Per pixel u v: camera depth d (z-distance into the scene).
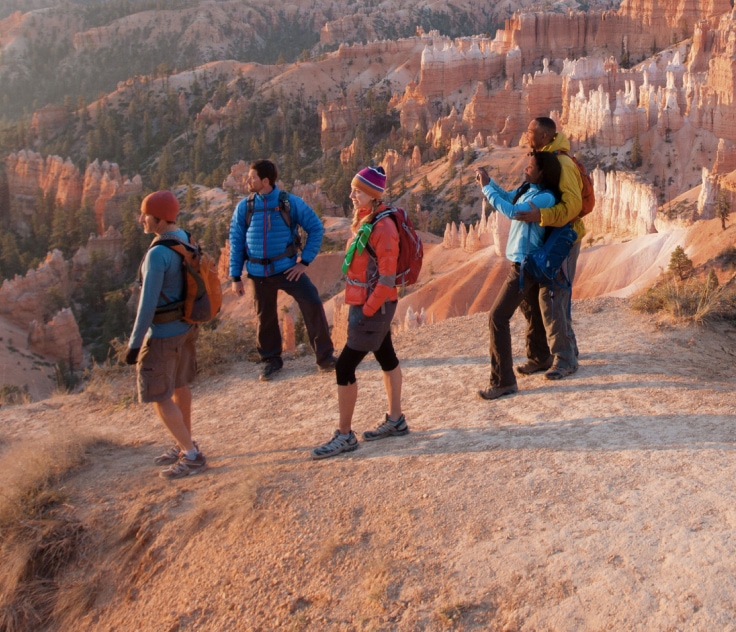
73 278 100.19
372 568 5.16
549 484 5.75
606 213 69.88
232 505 6.40
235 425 9.17
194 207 113.25
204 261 7.20
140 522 6.77
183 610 5.57
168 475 7.50
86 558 6.62
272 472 6.91
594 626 4.31
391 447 7.12
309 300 10.08
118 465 8.24
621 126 111.25
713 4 168.38
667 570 4.58
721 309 10.11
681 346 9.34
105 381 11.65
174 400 7.79
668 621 4.22
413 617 4.70
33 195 139.25
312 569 5.41
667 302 10.46
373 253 6.74
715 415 6.79
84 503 7.31
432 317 43.78
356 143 146.38
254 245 9.94
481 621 4.54
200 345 11.51
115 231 106.31
